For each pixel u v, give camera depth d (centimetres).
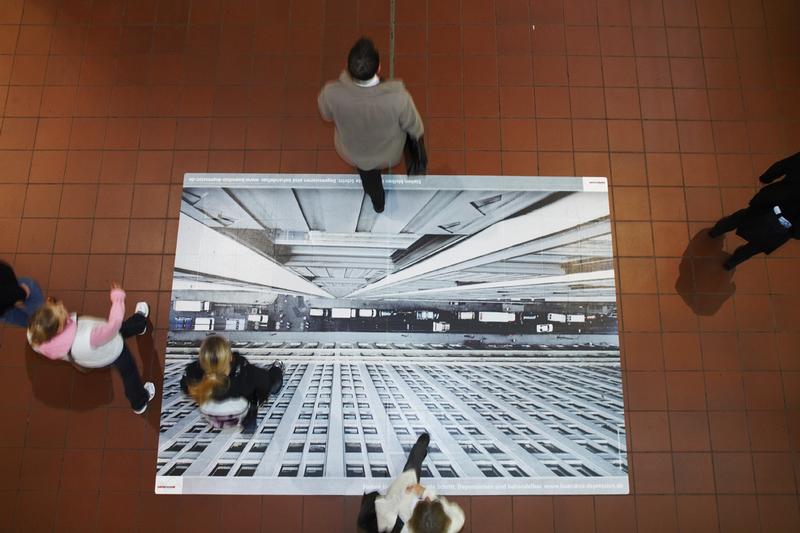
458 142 344
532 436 304
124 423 305
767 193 279
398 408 310
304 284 328
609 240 332
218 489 294
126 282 327
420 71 356
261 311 324
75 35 362
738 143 346
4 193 337
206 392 242
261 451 300
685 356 316
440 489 293
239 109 351
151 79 356
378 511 215
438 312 325
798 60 358
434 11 366
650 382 312
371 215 335
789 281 325
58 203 336
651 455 300
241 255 331
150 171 341
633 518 291
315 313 325
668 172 341
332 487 294
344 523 288
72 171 341
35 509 294
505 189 338
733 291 324
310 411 308
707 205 337
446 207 335
